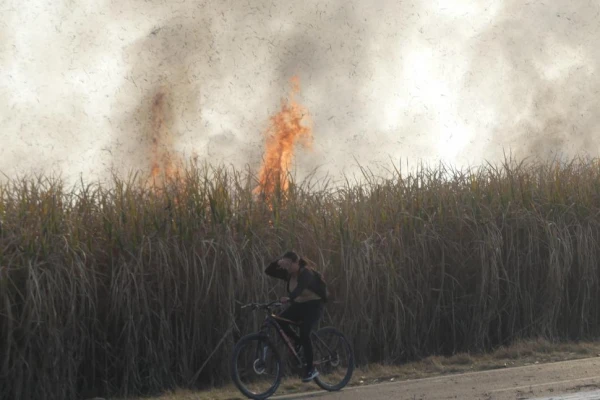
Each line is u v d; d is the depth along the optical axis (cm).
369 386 2992
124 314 3002
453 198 3744
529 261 3741
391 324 3462
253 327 3172
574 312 3831
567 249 3759
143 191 3250
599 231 3916
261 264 3216
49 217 3012
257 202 3372
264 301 3192
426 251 3578
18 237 2933
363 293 3381
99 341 3020
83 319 2972
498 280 3656
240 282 3150
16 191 3091
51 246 2953
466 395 2592
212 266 3153
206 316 3138
